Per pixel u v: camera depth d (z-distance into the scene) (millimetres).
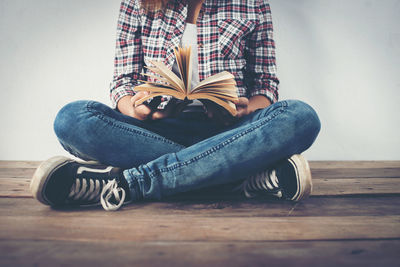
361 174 1587
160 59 1266
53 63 1960
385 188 1271
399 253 646
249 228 782
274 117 953
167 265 569
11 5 1934
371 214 917
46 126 1998
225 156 948
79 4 1928
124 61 1314
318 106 2010
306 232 760
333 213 923
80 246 654
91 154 1063
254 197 1116
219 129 1213
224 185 1220
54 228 762
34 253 614
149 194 970
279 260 603
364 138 2041
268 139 944
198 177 964
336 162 1980
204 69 1256
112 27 1935
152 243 675
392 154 2049
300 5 1947
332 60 1982
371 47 1985
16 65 1965
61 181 912
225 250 645
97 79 1962
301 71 1981
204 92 930
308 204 1025
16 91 1981
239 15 1302
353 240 714
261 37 1342
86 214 886
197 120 1251
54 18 1938
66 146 1105
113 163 1093
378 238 728
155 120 1081
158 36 1287
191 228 776
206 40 1271
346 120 2025
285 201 1062
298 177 964
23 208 946
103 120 1019
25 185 1280
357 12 1965
